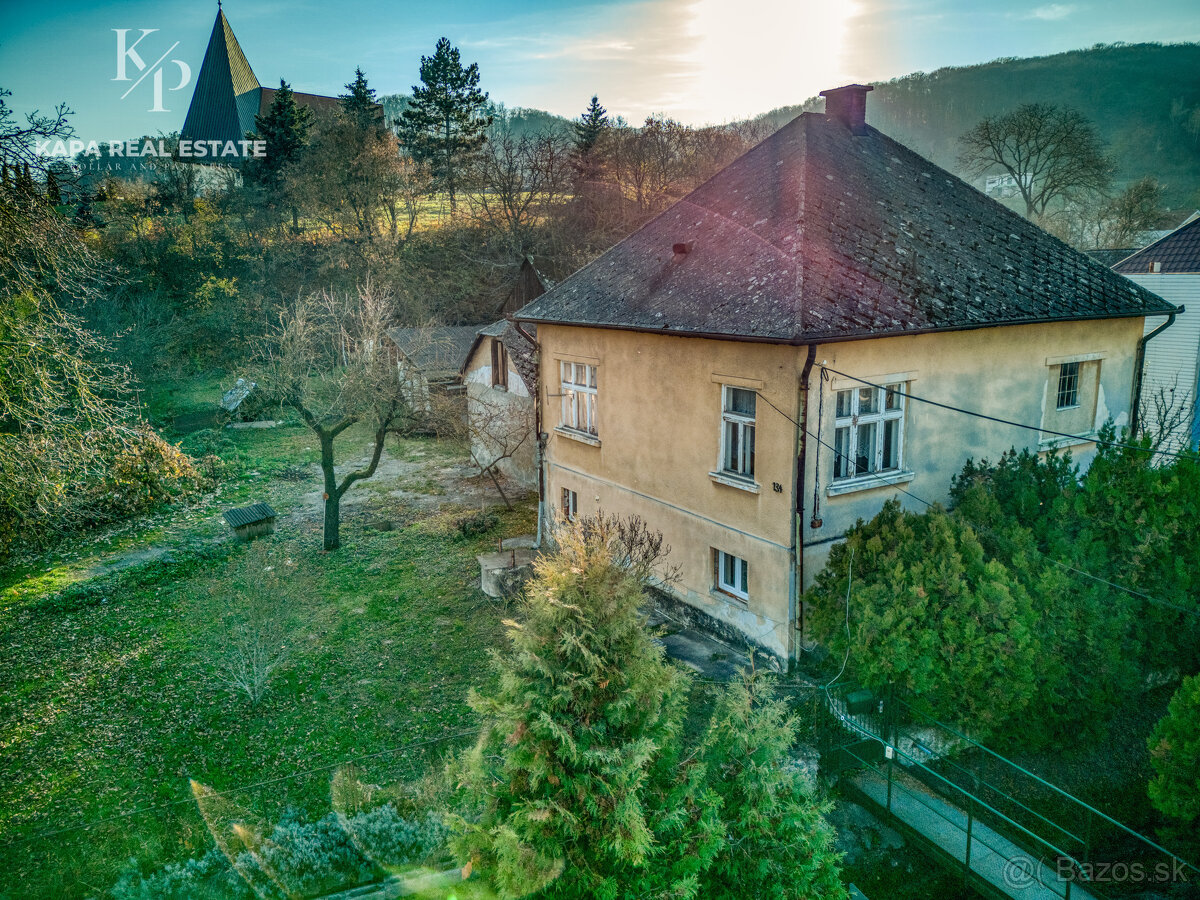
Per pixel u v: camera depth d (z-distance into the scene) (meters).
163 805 9.11
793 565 10.68
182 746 10.60
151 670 12.89
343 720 11.15
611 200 50.22
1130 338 14.10
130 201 46.44
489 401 25.92
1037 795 9.16
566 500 16.67
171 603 15.80
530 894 5.21
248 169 51.91
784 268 11.07
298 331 20.72
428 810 8.38
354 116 51.75
